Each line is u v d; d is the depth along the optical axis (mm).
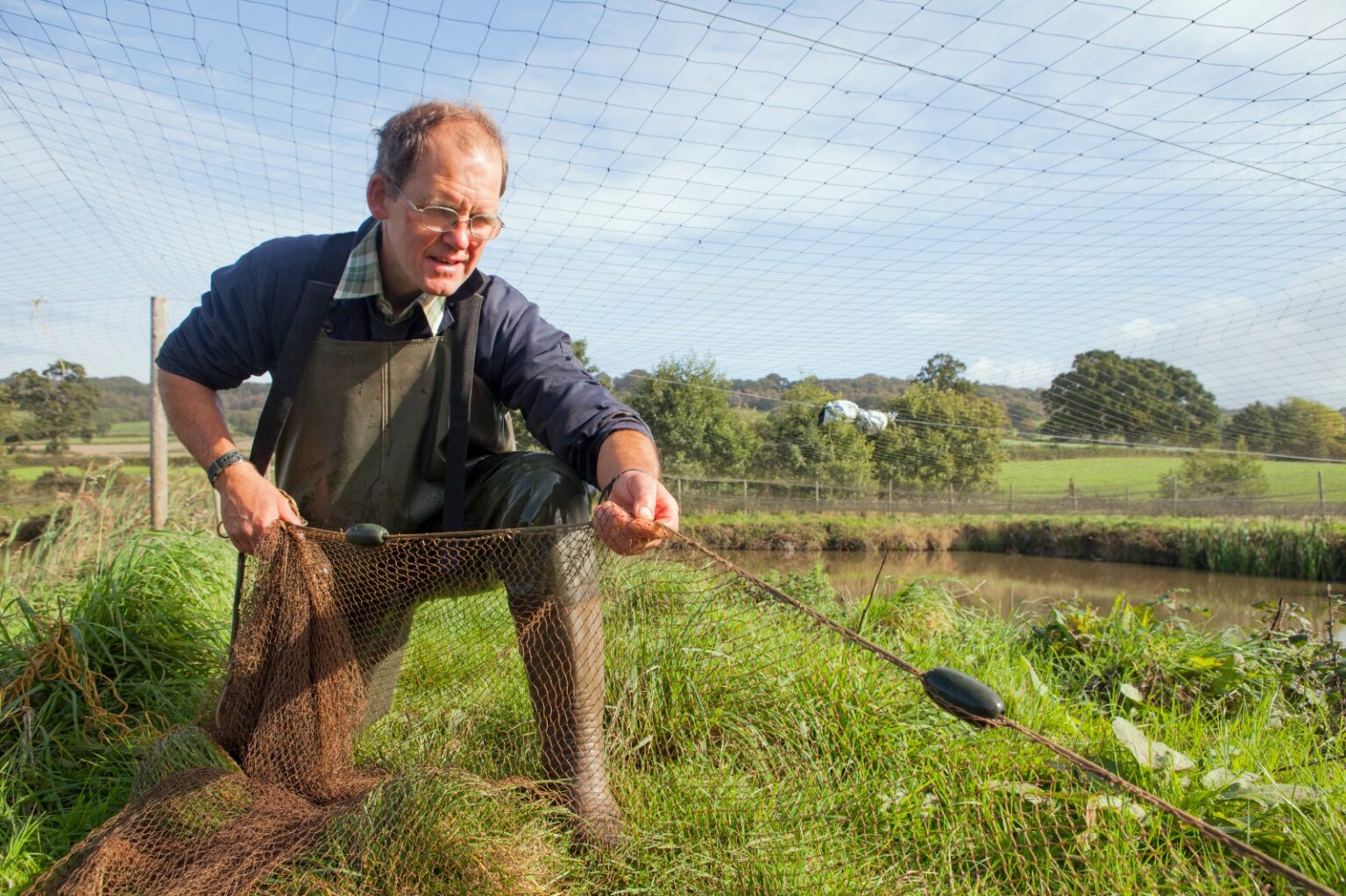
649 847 2082
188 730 2393
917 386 25891
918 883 2061
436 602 2514
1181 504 25312
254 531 2232
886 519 26312
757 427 26047
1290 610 5340
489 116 2264
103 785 2748
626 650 2926
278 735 2201
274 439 2410
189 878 1812
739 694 2914
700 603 3059
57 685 3096
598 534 2016
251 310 2385
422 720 2500
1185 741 3260
